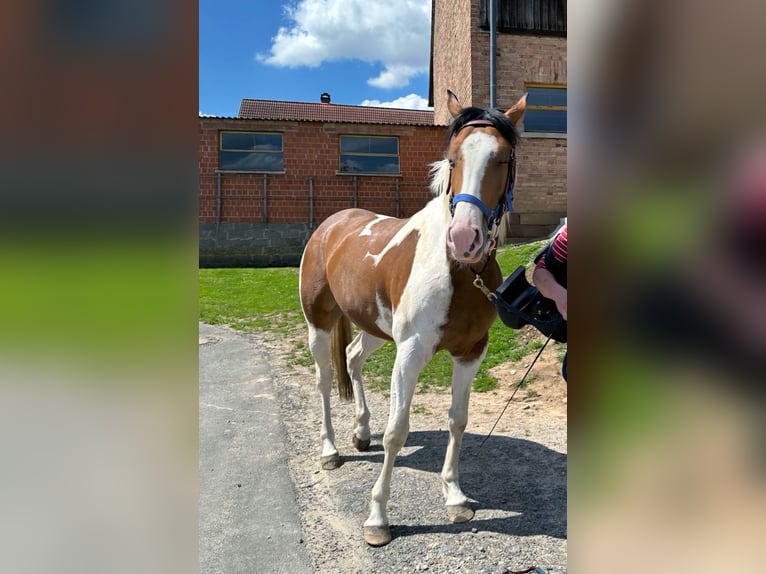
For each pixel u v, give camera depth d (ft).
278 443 11.59
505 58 36.19
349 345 12.26
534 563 7.14
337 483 9.82
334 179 42.19
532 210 36.52
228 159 41.42
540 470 10.03
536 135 36.29
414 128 42.65
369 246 9.34
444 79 44.60
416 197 43.06
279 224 41.91
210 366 18.29
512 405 13.65
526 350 16.63
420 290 7.66
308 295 11.39
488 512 8.57
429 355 7.93
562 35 36.70
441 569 7.10
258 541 7.79
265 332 23.47
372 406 14.37
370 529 7.85
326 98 71.82
